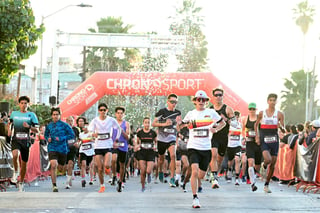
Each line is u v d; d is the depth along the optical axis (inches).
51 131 724.7
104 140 690.8
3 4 854.5
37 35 909.8
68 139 731.4
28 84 3191.4
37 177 903.7
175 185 821.2
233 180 1013.2
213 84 1341.0
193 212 448.8
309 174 744.3
